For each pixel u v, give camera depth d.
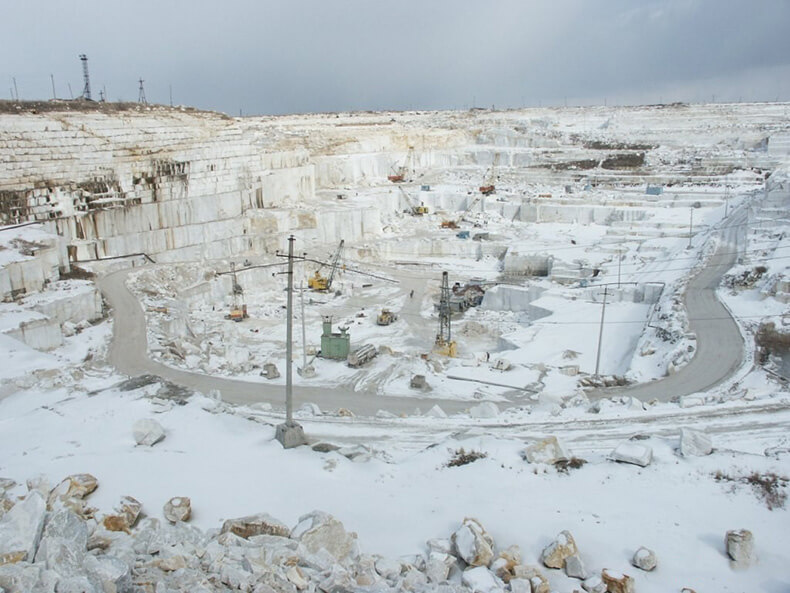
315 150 119.00
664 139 131.62
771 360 37.12
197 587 11.56
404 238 93.06
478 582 12.99
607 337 49.97
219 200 79.19
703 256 59.47
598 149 130.50
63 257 56.38
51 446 20.72
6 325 40.22
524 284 69.88
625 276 63.09
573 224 93.19
